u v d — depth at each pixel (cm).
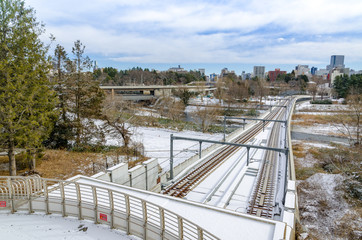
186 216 939
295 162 3375
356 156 3266
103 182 1199
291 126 5931
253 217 923
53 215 900
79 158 2356
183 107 6119
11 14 1446
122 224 824
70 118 2761
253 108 7956
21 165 1961
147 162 1811
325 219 2003
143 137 3822
